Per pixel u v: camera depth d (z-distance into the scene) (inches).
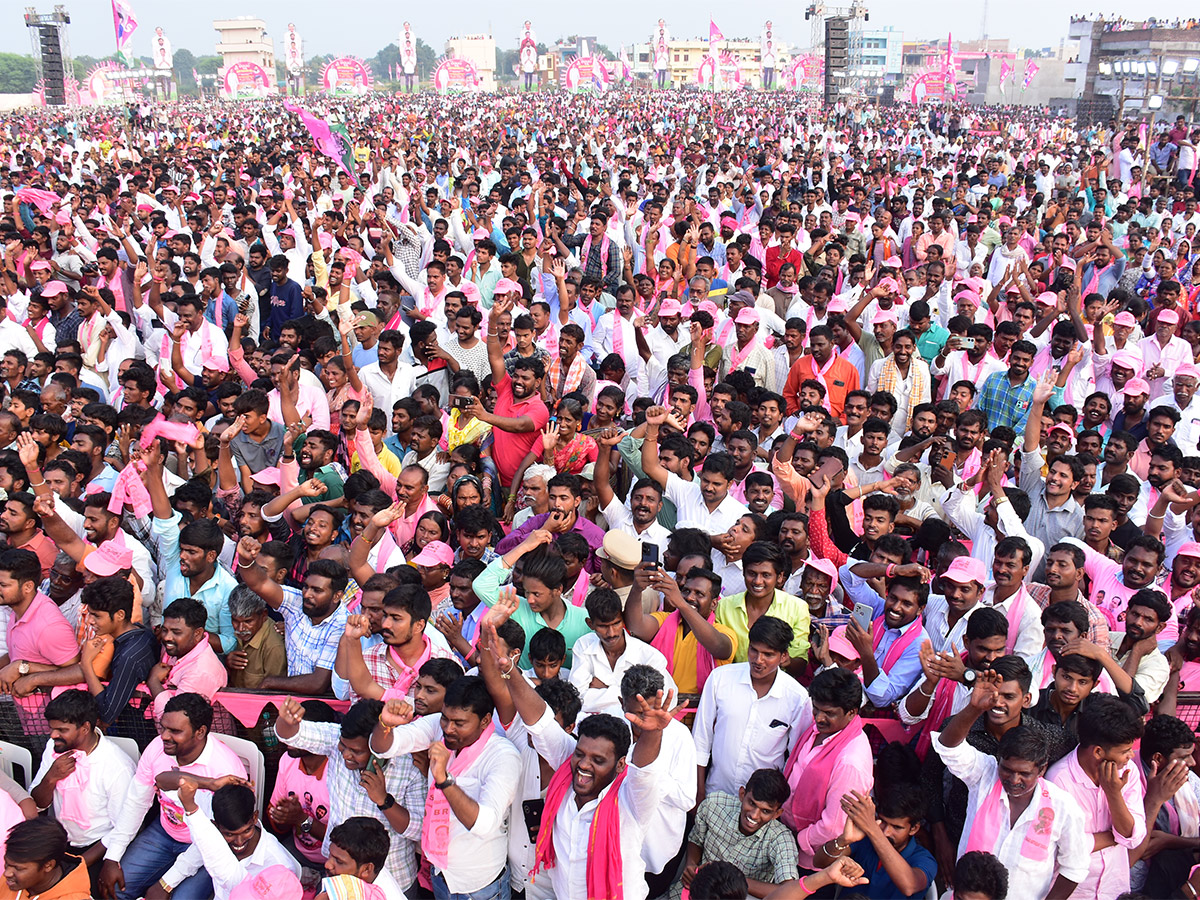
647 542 220.7
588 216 608.1
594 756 151.6
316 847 187.6
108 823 188.9
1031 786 153.6
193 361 363.9
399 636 184.2
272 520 247.8
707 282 409.4
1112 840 161.2
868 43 3619.6
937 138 1435.8
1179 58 1552.7
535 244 488.7
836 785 165.0
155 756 185.6
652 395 356.5
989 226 577.9
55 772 184.9
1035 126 1747.0
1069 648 176.2
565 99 3216.0
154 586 233.1
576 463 271.7
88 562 210.4
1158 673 189.2
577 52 5846.5
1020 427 317.7
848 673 166.4
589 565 235.5
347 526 253.4
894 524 245.0
